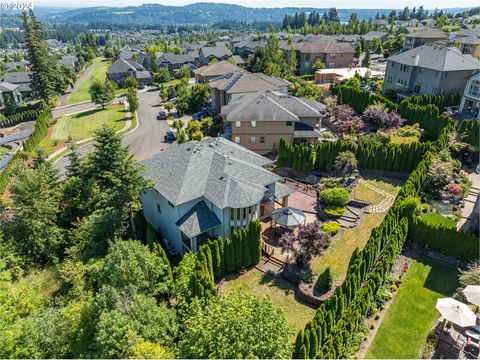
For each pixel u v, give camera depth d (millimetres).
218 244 28281
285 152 46781
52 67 103062
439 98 58094
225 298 20000
